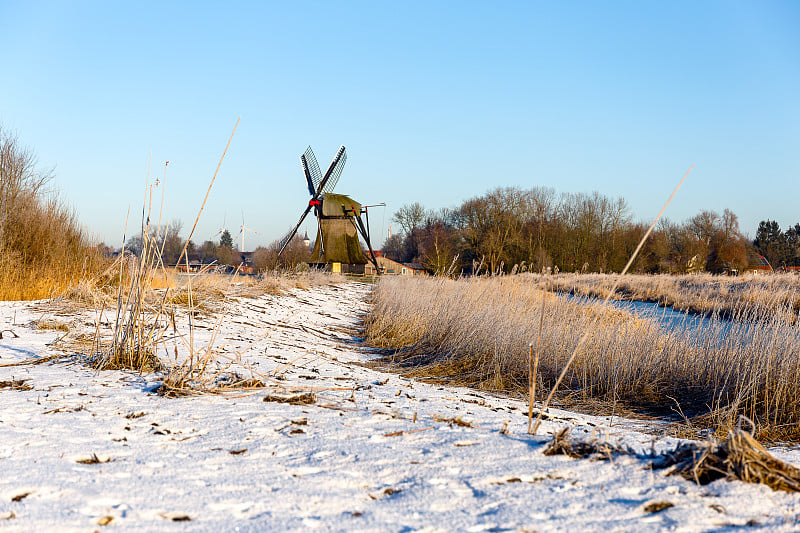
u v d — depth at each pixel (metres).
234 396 5.23
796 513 2.66
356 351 11.16
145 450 3.66
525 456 3.59
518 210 54.69
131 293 6.64
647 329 8.59
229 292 15.36
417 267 66.31
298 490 3.02
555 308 10.00
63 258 14.88
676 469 3.21
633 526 2.55
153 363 6.52
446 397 6.24
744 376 6.81
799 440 5.74
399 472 3.32
